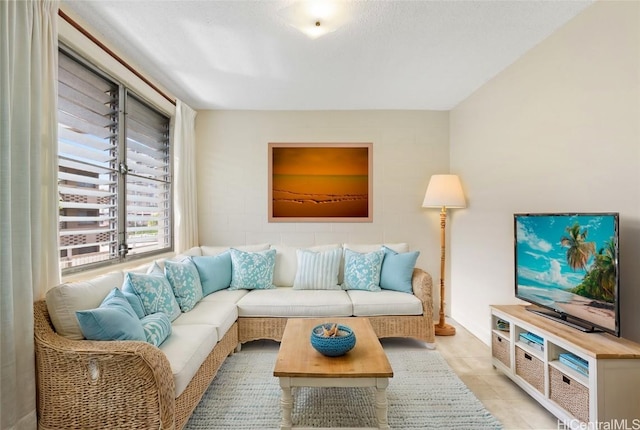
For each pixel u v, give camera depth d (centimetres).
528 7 190
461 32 216
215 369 211
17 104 146
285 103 351
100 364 140
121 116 243
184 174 330
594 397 148
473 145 321
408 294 292
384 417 158
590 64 189
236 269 313
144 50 238
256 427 174
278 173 371
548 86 221
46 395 145
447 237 375
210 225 372
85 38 200
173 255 321
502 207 273
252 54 244
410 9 192
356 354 175
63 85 194
